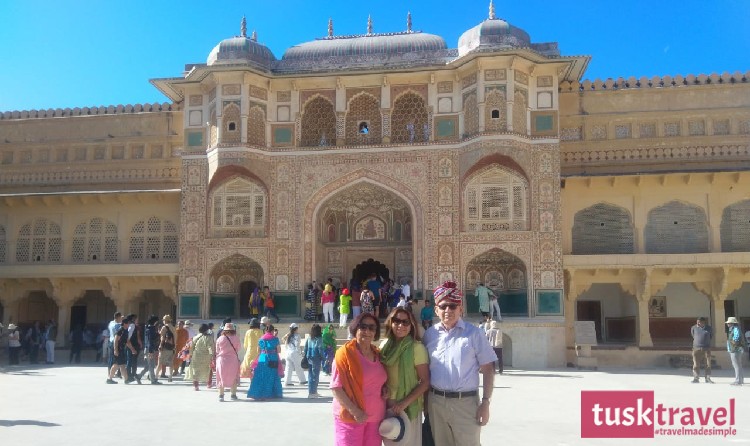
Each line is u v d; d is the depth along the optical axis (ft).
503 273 50.62
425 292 49.26
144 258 55.98
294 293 50.52
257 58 52.65
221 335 27.14
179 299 51.52
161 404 25.50
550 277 48.19
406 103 52.44
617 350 48.11
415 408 12.30
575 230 52.54
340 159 51.49
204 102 53.67
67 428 19.94
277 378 27.35
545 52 51.52
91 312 61.11
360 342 12.39
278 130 52.49
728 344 34.06
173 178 57.52
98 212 56.90
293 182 51.75
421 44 52.95
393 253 55.11
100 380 35.96
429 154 50.65
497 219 49.21
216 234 51.96
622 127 54.34
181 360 36.60
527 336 46.55
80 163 58.95
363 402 12.03
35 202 56.90
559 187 48.98
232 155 51.08
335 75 51.62
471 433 12.07
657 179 51.70
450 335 12.44
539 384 33.76
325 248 55.42
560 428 20.10
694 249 51.21
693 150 52.95
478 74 49.32
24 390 30.55
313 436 18.69
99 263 55.42
